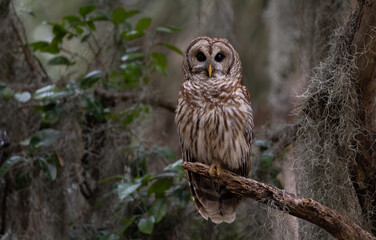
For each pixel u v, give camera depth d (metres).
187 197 10.48
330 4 10.95
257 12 15.78
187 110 8.73
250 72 15.77
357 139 7.71
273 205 7.07
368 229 7.54
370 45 7.56
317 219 6.83
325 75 8.18
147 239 10.89
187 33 15.36
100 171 11.48
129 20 14.59
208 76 8.86
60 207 10.98
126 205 10.97
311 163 8.16
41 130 10.63
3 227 10.98
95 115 10.99
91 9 11.45
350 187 7.78
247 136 8.83
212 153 8.77
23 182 10.51
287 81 14.27
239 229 10.97
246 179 7.39
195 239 10.97
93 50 11.84
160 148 11.11
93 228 10.96
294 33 12.68
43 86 11.77
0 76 11.46
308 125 8.27
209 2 13.52
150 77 12.32
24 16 12.97
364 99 7.72
